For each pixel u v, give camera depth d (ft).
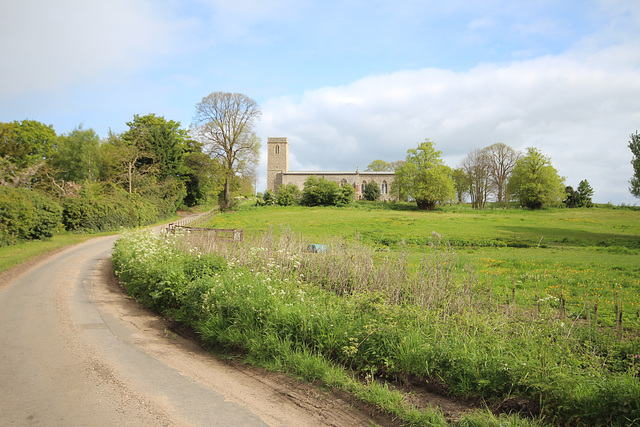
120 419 14.75
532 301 33.94
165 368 21.02
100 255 83.20
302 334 22.38
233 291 27.61
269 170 337.52
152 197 176.24
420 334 19.98
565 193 216.33
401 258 32.83
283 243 41.45
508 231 122.83
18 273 58.39
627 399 13.24
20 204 88.69
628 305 33.53
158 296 34.68
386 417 15.57
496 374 16.57
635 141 118.42
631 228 132.36
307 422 15.12
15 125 171.12
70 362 21.38
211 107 216.33
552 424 14.02
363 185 325.21
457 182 271.69
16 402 16.01
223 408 16.15
